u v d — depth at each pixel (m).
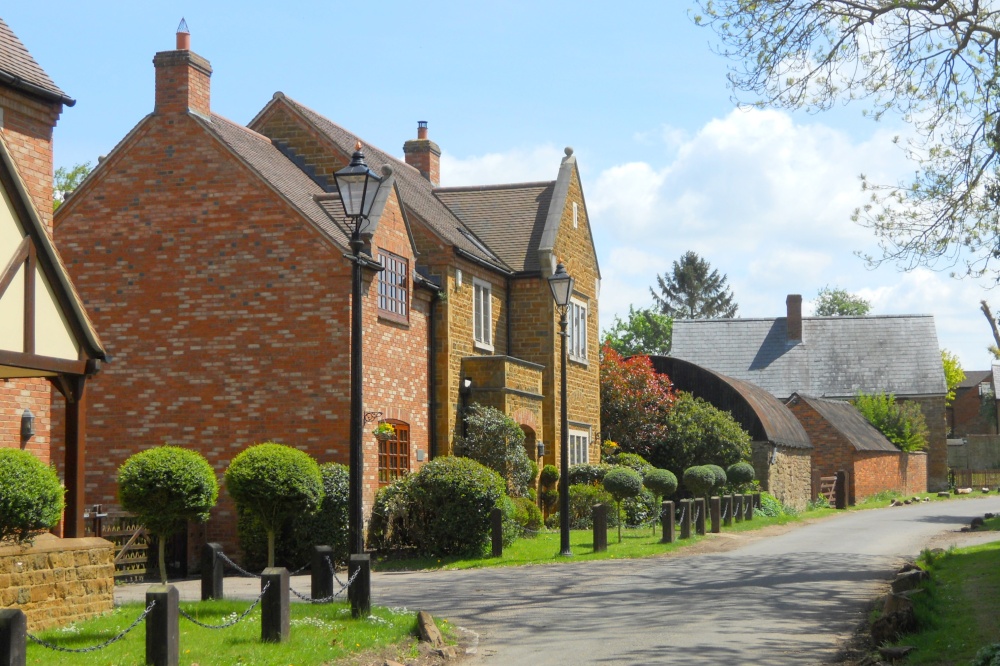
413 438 26.64
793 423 45.00
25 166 16.30
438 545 23.62
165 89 25.25
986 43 18.67
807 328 71.00
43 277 13.27
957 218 19.09
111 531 21.53
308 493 20.72
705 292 108.88
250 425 24.19
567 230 33.88
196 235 24.81
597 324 36.69
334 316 23.98
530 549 24.28
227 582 20.20
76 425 14.09
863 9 18.80
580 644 12.77
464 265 29.39
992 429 85.94
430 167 37.50
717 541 26.17
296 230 24.28
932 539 26.53
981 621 12.60
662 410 39.19
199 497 18.25
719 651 12.00
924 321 69.44
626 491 26.02
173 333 24.75
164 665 9.79
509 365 29.05
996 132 18.28
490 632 13.86
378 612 14.05
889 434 57.16
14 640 7.89
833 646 12.27
